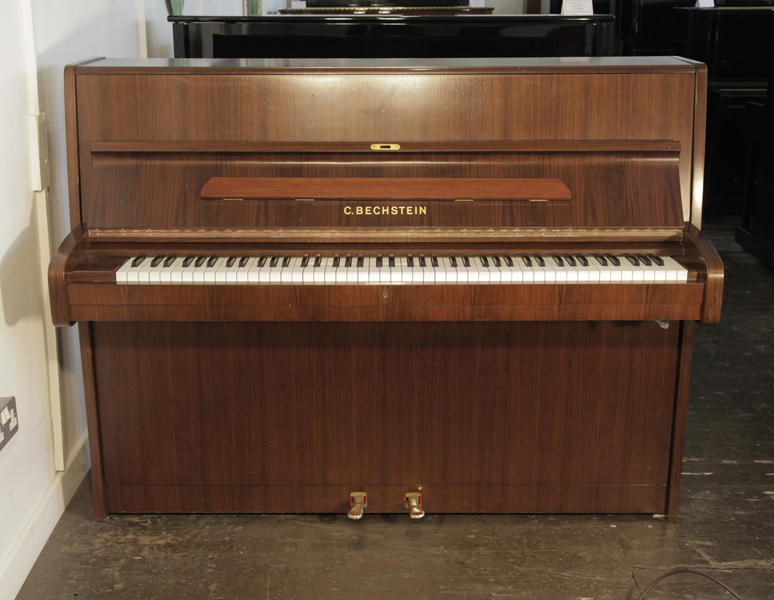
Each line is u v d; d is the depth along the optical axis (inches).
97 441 84.6
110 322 81.3
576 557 81.3
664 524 87.1
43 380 84.3
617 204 76.2
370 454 86.1
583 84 78.7
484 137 78.7
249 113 78.4
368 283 71.0
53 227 87.0
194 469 86.4
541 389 83.8
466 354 82.7
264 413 84.6
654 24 227.6
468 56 137.6
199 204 75.6
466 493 87.5
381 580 77.8
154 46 137.1
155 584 77.0
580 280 71.0
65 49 90.0
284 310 71.7
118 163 76.9
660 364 83.0
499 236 75.4
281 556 81.4
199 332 81.7
